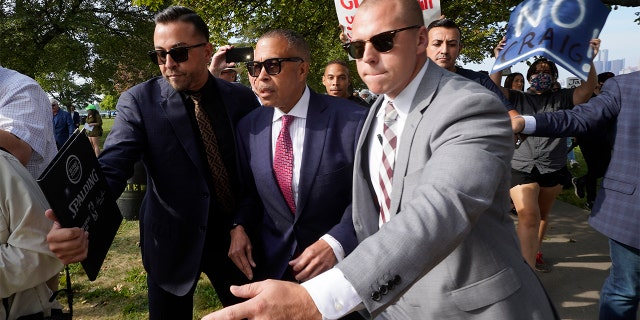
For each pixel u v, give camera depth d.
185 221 2.18
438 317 1.39
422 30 1.40
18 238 1.57
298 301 0.91
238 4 11.15
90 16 18.33
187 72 2.06
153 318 2.33
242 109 2.36
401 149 1.36
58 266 1.66
